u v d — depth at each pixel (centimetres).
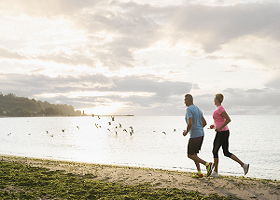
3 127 8031
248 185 607
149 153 2031
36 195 548
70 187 612
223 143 649
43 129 6844
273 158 1794
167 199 526
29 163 984
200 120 641
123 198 535
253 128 6644
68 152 2028
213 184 618
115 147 2531
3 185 612
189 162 1530
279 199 518
